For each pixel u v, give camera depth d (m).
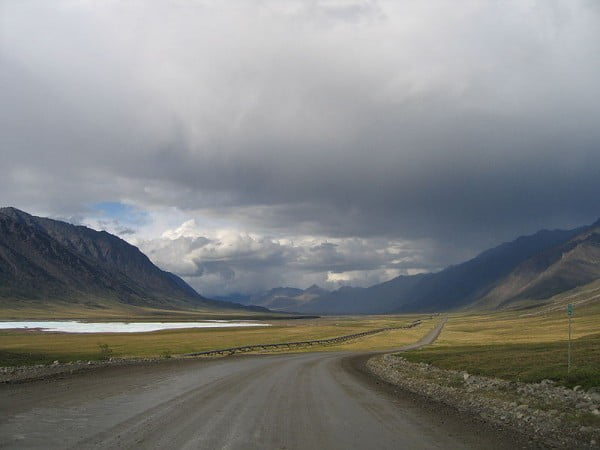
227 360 51.78
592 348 41.81
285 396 22.14
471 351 51.25
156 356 62.88
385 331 157.25
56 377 28.61
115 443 12.24
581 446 13.82
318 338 116.50
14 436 12.91
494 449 13.00
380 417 17.33
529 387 23.61
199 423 15.03
